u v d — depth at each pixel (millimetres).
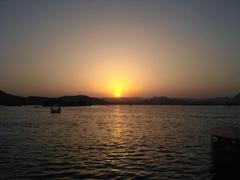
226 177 23000
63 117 123250
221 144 28172
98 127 72688
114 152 34531
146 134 55875
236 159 24734
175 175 23641
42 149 36406
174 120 107125
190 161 29172
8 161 28625
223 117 130625
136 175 23578
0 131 60656
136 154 33219
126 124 84875
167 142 43812
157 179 22438
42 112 177250
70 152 34281
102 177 22922
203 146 39594
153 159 30234
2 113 160000
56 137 49812
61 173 24062
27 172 24266
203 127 73812
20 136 51125
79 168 25875
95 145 40250
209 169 25703
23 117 120000
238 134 28734
